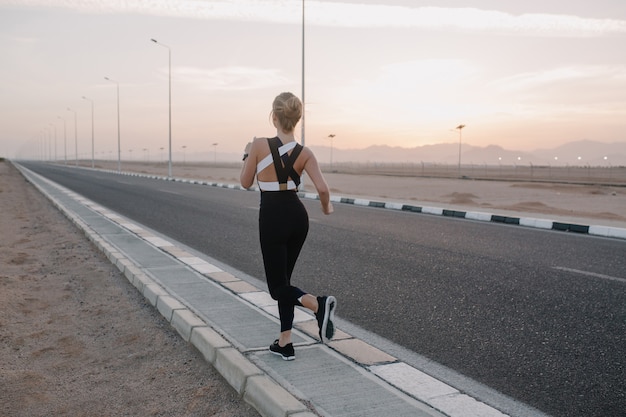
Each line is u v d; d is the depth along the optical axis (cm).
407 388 331
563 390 344
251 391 319
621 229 1040
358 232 1094
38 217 1377
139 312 518
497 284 633
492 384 353
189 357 399
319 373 344
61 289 614
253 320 459
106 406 328
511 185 3728
